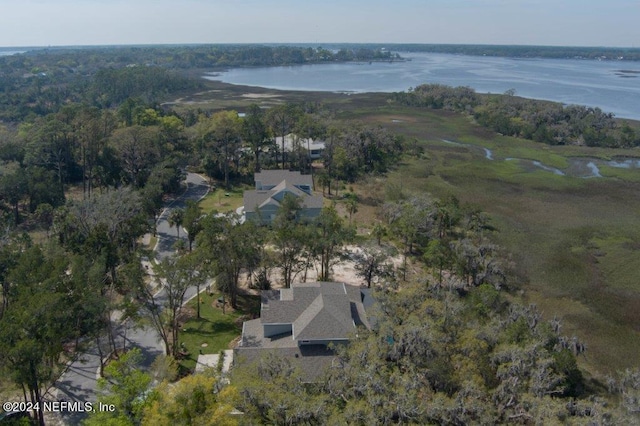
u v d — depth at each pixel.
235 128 109.50
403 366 38.06
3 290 48.06
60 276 41.81
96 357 46.69
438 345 39.62
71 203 75.94
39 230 77.44
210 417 30.25
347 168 111.31
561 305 61.31
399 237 77.12
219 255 54.19
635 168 121.44
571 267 70.69
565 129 150.50
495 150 138.50
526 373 38.62
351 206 87.38
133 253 56.06
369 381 34.69
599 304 61.62
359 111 195.62
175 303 48.75
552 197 99.75
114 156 97.38
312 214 80.94
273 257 60.81
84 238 60.16
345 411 32.84
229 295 59.69
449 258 64.62
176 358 47.34
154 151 98.00
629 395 39.44
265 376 37.16
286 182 85.81
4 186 78.94
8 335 33.81
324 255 64.75
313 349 44.91
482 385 36.69
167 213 86.94
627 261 72.69
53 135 94.31
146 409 31.27
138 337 50.59
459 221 81.31
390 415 32.56
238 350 44.00
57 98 189.00
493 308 56.16
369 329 46.34
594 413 35.12
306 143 128.12
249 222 59.28
